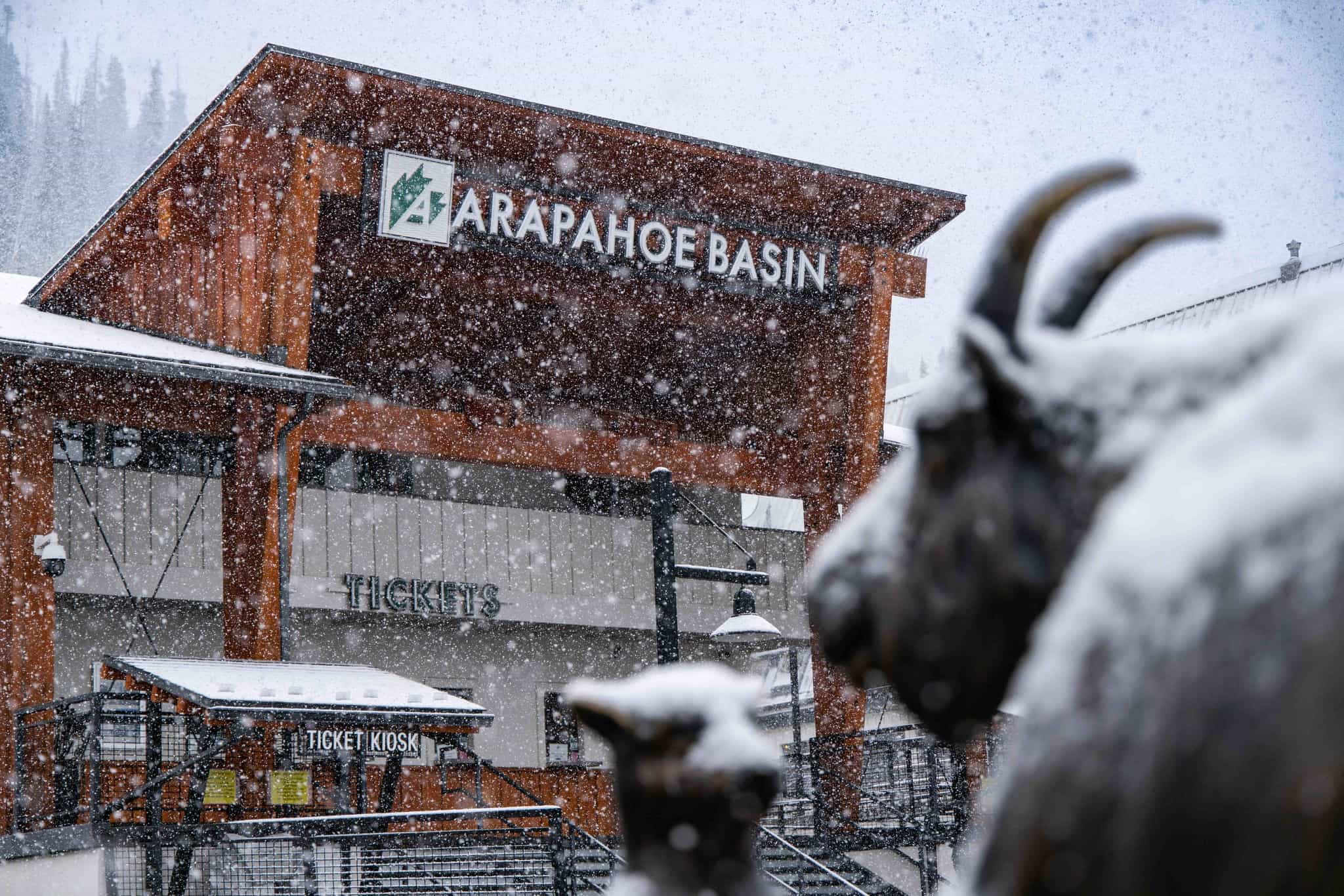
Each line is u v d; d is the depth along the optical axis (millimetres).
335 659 25562
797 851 19453
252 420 20844
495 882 16906
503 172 22062
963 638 2062
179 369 19125
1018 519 1989
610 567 27828
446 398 24125
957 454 2066
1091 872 1520
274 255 20594
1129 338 2037
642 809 2094
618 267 22891
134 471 23172
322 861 16078
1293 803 1363
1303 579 1426
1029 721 1644
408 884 16938
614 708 2125
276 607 20469
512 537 26797
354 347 26562
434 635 26609
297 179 20578
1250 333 1903
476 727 18266
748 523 50312
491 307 26141
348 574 24812
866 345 24781
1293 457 1514
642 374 28719
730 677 2186
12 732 18312
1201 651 1473
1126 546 1608
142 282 22797
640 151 22375
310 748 17438
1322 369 1571
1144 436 1913
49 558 18750
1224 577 1486
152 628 23453
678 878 2057
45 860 16438
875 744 23391
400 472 26609
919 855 21188
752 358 28000
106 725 20141
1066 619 1640
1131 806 1486
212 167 21297
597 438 24766
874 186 23859
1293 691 1393
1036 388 2004
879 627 2158
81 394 19969
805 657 30391
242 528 20891
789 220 24312
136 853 16391
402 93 20641
